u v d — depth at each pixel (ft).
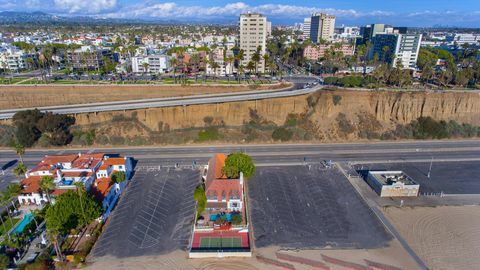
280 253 206.90
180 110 415.44
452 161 347.97
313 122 425.69
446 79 549.54
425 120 422.82
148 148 381.81
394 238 222.28
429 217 246.47
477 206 261.85
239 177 277.23
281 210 254.47
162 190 282.77
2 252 200.95
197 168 326.85
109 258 200.95
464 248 213.46
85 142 385.29
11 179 299.79
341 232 228.22
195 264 197.57
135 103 430.61
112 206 254.47
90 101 467.93
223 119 420.77
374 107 438.40
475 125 431.84
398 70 527.40
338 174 316.40
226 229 228.02
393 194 274.98
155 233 225.97
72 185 258.16
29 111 384.88
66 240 214.07
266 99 435.53
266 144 396.78
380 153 369.71
